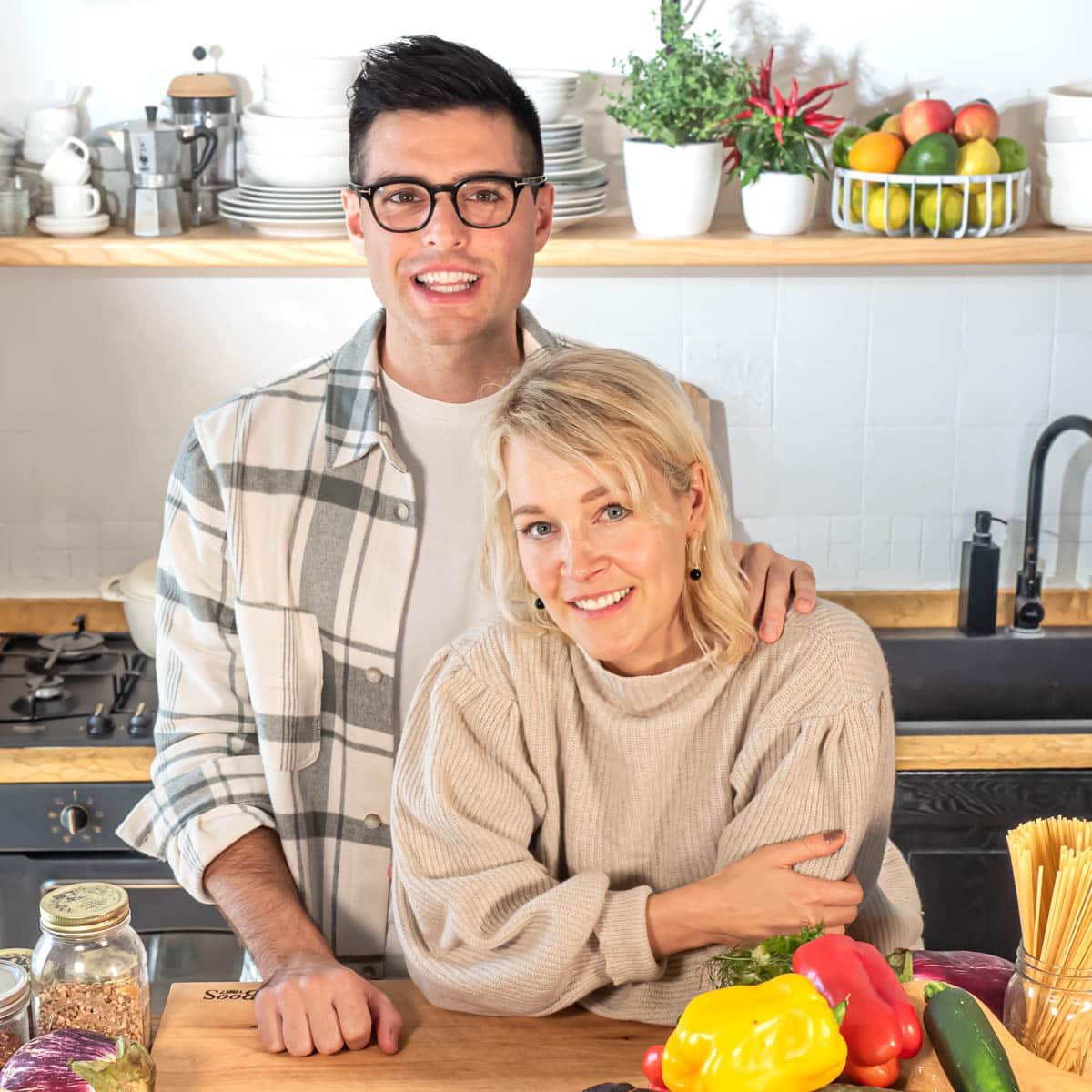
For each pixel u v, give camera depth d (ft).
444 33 8.75
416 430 5.54
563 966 4.16
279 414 5.52
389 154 5.04
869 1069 3.39
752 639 4.39
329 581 5.48
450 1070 4.04
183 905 7.80
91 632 9.35
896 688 9.24
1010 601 9.53
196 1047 4.15
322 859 5.56
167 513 5.72
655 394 4.09
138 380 9.13
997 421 9.32
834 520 9.45
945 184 7.97
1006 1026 3.81
